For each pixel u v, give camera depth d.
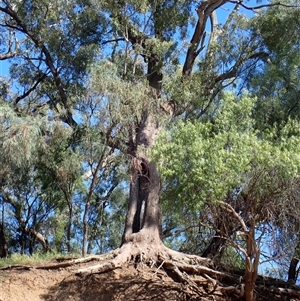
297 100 19.91
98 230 25.58
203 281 15.98
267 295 16.53
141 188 18.42
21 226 24.97
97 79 17.06
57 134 19.28
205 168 12.69
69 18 21.31
